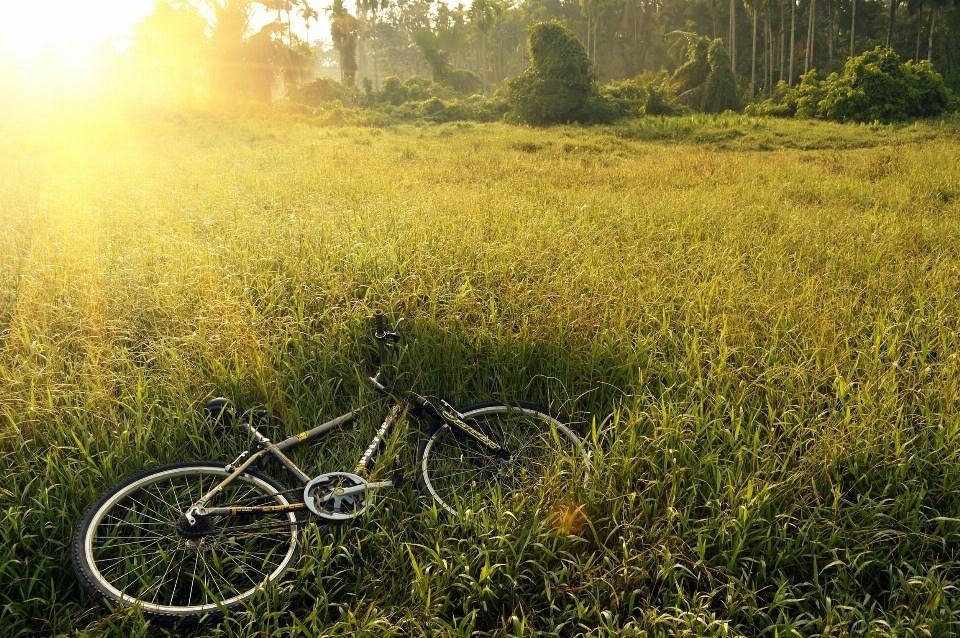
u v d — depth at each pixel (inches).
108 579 113.2
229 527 119.1
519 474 135.8
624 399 161.8
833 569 114.5
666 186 470.0
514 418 148.5
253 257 224.4
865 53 1320.1
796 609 110.0
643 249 262.2
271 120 1461.6
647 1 2783.0
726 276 233.8
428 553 111.9
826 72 2094.0
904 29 2132.1
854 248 266.8
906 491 122.0
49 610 106.8
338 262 223.3
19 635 103.0
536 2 3196.4
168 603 112.7
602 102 1379.2
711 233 300.2
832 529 117.6
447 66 2726.4
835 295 213.3
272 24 1835.6
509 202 345.1
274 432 151.3
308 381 165.2
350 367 168.9
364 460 132.9
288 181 426.9
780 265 248.2
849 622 104.0
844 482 131.4
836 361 168.2
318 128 1229.7
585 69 1354.6
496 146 815.7
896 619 101.8
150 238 261.1
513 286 205.5
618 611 107.6
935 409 148.6
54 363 159.2
